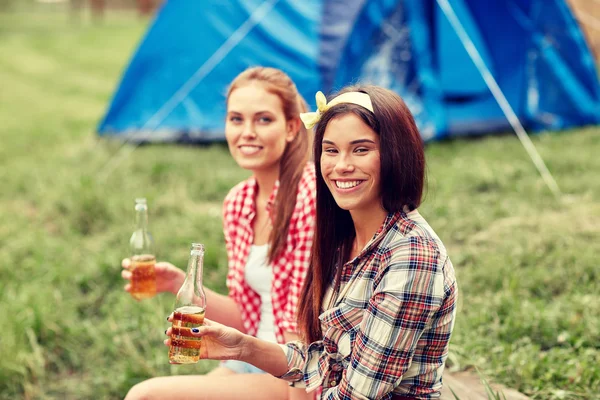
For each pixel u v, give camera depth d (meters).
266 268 2.53
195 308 2.04
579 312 3.39
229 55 7.55
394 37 7.44
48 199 6.05
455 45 7.55
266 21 7.45
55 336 3.79
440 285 1.83
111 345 3.67
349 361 2.00
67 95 12.55
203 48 7.64
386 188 1.90
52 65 15.56
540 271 3.84
